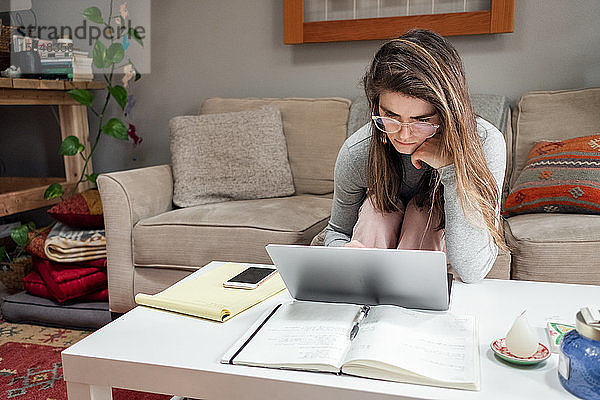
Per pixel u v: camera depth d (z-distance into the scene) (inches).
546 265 74.5
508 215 93.1
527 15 109.7
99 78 137.6
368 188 62.9
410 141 49.9
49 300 99.3
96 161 139.5
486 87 113.7
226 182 106.1
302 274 50.1
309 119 112.3
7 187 132.5
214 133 107.9
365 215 63.4
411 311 47.3
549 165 90.1
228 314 50.3
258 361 40.7
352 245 55.1
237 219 88.4
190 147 106.9
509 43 111.3
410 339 42.0
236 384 39.5
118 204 91.7
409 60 48.6
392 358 38.5
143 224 91.2
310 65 123.1
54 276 96.8
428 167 60.1
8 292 113.0
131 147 137.2
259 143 108.3
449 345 41.8
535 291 55.9
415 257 44.9
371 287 48.9
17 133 142.6
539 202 88.0
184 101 133.0
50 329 96.7
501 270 75.2
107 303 99.1
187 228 88.6
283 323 46.5
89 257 98.7
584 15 107.1
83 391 44.1
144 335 46.9
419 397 35.7
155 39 132.9
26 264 109.3
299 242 84.9
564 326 45.9
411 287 47.7
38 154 142.6
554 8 108.3
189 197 104.6
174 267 90.0
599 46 107.1
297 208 95.2
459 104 49.1
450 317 46.8
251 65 127.3
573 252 74.0
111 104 137.3
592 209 84.2
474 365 38.9
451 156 51.9
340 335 43.3
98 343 45.3
